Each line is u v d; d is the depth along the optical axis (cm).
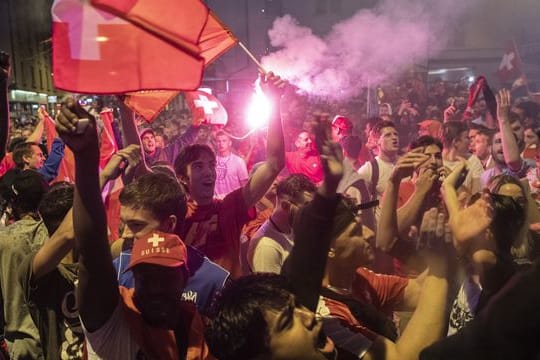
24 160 574
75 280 244
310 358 133
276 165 301
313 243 143
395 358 151
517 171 436
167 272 167
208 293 216
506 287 104
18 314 266
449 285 159
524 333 99
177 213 210
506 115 437
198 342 176
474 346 104
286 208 290
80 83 186
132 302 175
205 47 282
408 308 218
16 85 2783
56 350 242
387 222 219
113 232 337
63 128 146
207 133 645
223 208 295
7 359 289
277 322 132
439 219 161
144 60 188
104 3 184
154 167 395
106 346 168
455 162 511
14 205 319
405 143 1024
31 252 269
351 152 570
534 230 229
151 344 171
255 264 297
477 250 162
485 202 169
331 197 140
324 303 171
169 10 189
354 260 192
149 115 311
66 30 185
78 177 152
